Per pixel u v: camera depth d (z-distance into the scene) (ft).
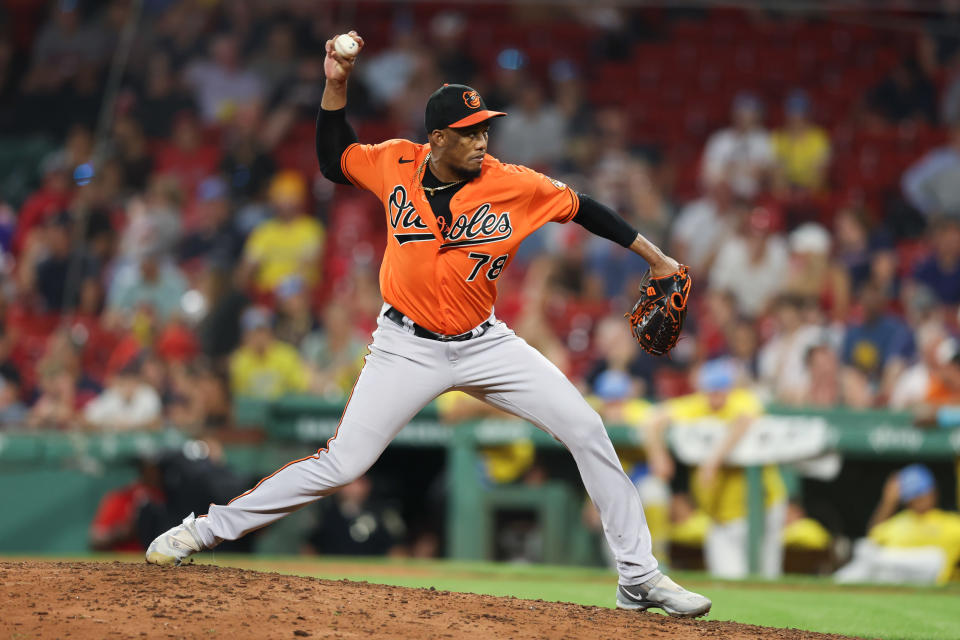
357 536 98.78
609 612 44.42
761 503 89.25
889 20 180.86
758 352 115.03
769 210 145.79
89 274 147.43
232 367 113.50
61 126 171.22
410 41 172.65
